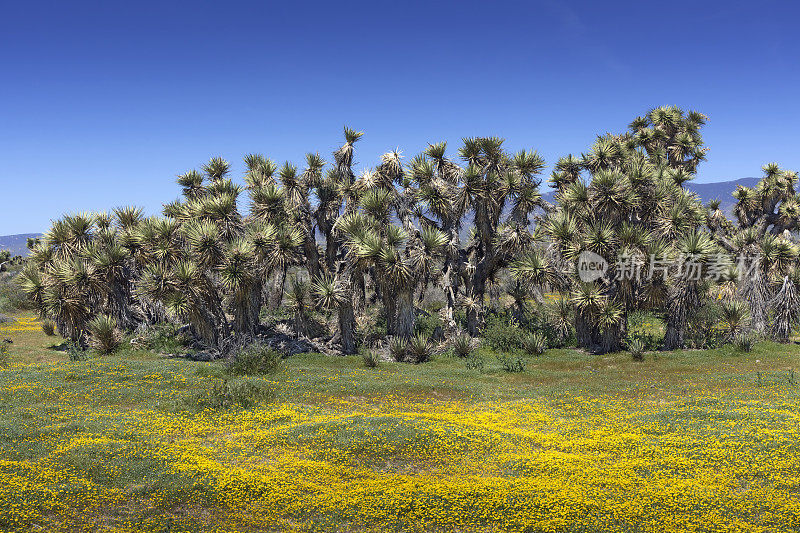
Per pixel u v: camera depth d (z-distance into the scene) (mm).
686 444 11453
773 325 26641
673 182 28547
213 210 24609
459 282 29656
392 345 24578
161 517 8555
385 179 27875
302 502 9070
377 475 10195
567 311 27344
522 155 27141
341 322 25922
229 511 8875
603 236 24016
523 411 14875
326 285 24766
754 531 8023
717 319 26828
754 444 11188
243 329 25016
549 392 17250
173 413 13867
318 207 27891
